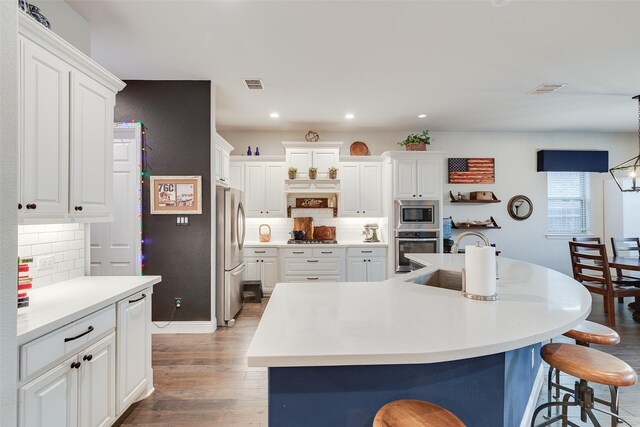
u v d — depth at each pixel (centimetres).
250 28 258
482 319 138
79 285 216
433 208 505
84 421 168
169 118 362
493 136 582
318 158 530
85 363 169
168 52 297
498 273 243
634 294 377
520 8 232
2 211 67
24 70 159
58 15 224
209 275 365
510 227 584
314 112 468
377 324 133
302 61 314
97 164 213
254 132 570
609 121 521
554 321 135
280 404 121
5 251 68
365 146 567
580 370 153
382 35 268
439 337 119
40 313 157
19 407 132
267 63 319
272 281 513
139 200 359
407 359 106
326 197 568
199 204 363
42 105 170
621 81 364
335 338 119
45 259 213
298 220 562
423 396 127
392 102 429
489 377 132
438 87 379
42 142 170
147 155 362
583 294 180
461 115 487
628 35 269
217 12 238
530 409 201
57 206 180
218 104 434
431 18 245
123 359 204
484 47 288
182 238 364
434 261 281
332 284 211
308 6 230
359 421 123
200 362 294
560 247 587
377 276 517
